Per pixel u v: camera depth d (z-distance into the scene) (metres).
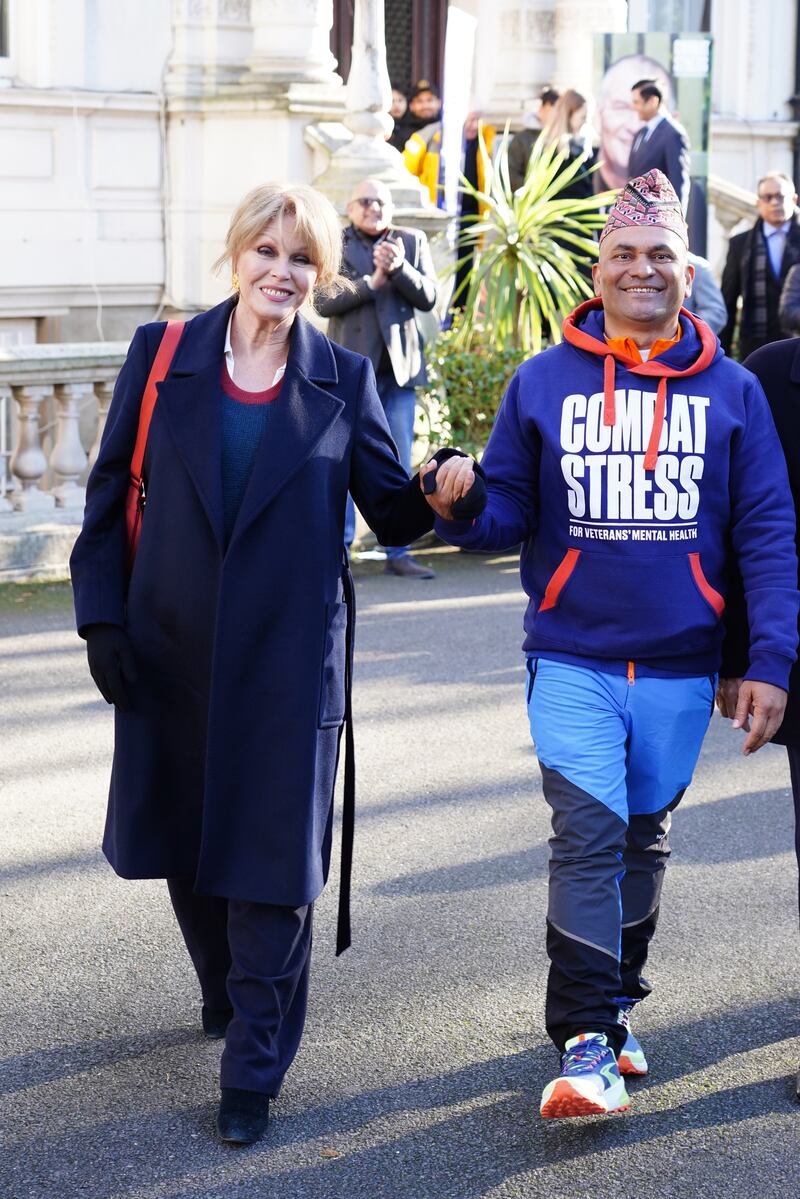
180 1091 3.54
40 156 11.73
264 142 11.98
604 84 11.82
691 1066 3.69
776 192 11.25
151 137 12.25
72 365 8.88
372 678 6.93
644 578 3.42
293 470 3.33
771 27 16.66
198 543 3.34
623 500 3.41
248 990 3.39
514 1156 3.30
